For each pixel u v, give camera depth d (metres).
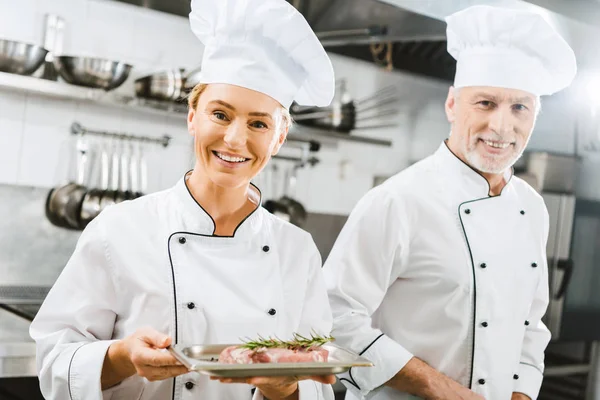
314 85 1.54
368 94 4.29
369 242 1.88
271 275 1.50
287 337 1.51
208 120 1.38
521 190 2.05
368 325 1.83
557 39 1.83
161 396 1.42
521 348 1.96
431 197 1.91
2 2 3.20
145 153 3.57
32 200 3.30
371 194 1.95
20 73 3.03
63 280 1.44
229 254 1.47
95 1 3.40
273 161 3.94
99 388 1.32
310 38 1.42
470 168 1.92
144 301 1.41
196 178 1.47
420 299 1.88
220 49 1.40
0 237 3.24
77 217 3.38
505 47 1.84
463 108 1.89
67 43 3.36
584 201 4.16
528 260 1.94
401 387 1.77
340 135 3.89
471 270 1.85
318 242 4.12
